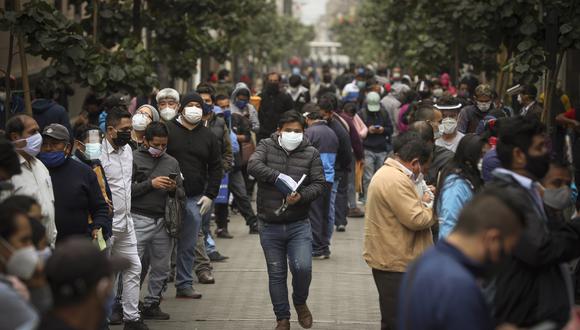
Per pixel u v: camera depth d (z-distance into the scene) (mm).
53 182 14445
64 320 7305
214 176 19219
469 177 12250
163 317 17891
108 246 15539
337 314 18469
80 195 14609
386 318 14234
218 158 19188
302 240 16578
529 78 24703
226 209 26828
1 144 11258
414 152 13898
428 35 41469
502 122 10719
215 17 40812
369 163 31656
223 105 26891
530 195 10367
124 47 24500
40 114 23094
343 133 24484
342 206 28094
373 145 31594
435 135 19609
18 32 20625
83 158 15797
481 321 7996
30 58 37062
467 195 12172
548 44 23719
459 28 36688
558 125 24250
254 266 23094
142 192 17266
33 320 8984
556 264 10430
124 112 16422
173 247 19453
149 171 17406
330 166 23625
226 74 44844
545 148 10531
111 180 16344
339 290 20609
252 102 37188
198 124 18922
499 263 8359
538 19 25266
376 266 14156
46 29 20891
